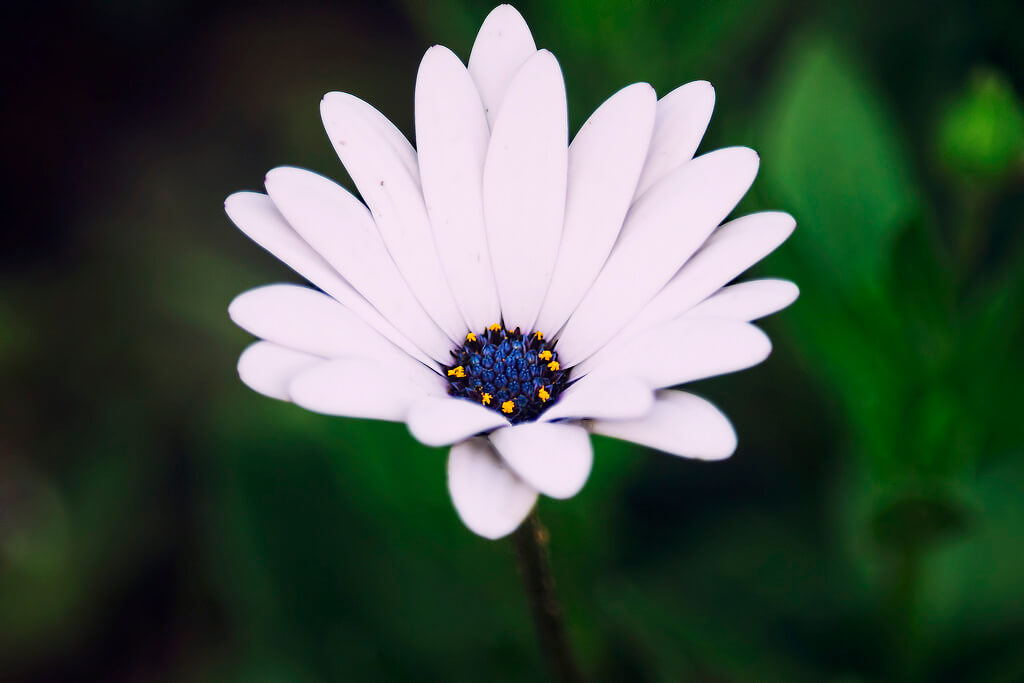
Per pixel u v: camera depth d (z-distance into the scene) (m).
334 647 0.35
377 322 0.29
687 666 0.35
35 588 0.39
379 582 0.35
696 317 0.28
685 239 0.29
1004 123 0.34
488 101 0.30
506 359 0.30
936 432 0.33
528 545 0.30
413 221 0.30
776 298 0.28
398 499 0.35
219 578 0.36
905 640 0.34
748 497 0.38
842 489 0.37
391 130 0.30
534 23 0.37
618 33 0.36
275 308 0.29
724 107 0.37
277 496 0.35
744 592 0.36
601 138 0.30
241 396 0.36
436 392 0.30
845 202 0.35
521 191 0.30
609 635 0.36
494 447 0.28
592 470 0.35
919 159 0.39
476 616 0.35
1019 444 0.33
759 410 0.38
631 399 0.27
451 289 0.30
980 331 0.32
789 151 0.35
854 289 0.34
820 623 0.36
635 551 0.37
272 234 0.29
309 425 0.35
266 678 0.35
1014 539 0.36
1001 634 0.35
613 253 0.30
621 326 0.30
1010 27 0.39
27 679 0.39
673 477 0.38
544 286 0.30
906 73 0.39
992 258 0.38
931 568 0.36
